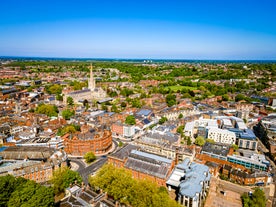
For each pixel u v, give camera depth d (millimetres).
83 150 182375
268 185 144500
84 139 183375
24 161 138500
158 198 103688
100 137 188875
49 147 161375
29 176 129125
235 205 121875
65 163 149875
